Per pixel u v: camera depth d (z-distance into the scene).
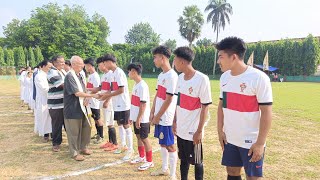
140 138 5.16
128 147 5.67
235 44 2.71
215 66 52.22
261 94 2.62
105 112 6.23
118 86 5.62
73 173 4.90
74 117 5.68
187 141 3.82
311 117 10.39
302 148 6.43
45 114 7.04
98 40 62.00
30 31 54.62
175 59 3.74
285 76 45.97
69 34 54.44
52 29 55.91
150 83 31.48
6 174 4.85
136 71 5.02
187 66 3.71
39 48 52.66
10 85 28.14
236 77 2.79
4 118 10.16
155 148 6.44
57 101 6.18
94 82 7.32
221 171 4.97
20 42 56.19
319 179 4.65
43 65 7.30
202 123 3.65
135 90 5.13
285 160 5.58
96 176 4.76
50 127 7.10
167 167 4.80
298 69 45.00
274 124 9.14
